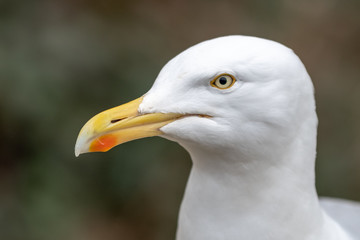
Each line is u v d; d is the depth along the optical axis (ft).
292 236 12.75
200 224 12.93
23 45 25.50
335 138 28.91
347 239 14.26
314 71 32.50
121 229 27.02
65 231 25.50
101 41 27.40
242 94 11.75
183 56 12.23
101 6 29.07
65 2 28.09
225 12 31.94
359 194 27.53
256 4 32.50
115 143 12.38
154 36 29.35
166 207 27.14
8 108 25.17
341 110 30.04
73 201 26.13
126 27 28.94
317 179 27.71
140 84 26.48
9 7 26.78
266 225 12.57
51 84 25.30
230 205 12.59
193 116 12.03
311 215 12.87
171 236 27.22
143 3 30.48
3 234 25.14
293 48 32.58
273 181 12.40
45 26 26.63
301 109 12.16
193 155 12.64
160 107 12.10
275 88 11.77
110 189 27.04
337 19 34.71
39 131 25.85
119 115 12.28
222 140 11.96
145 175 26.73
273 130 11.92
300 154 12.41
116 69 26.76
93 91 26.27
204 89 11.92
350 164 28.02
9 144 26.40
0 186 26.04
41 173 26.05
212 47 11.98
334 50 33.68
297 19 33.55
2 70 24.59
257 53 11.78
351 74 32.68
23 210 25.49
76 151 12.37
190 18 31.30
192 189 12.98
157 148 26.63
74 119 25.84
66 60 25.85
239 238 12.67
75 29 26.96
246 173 12.31
